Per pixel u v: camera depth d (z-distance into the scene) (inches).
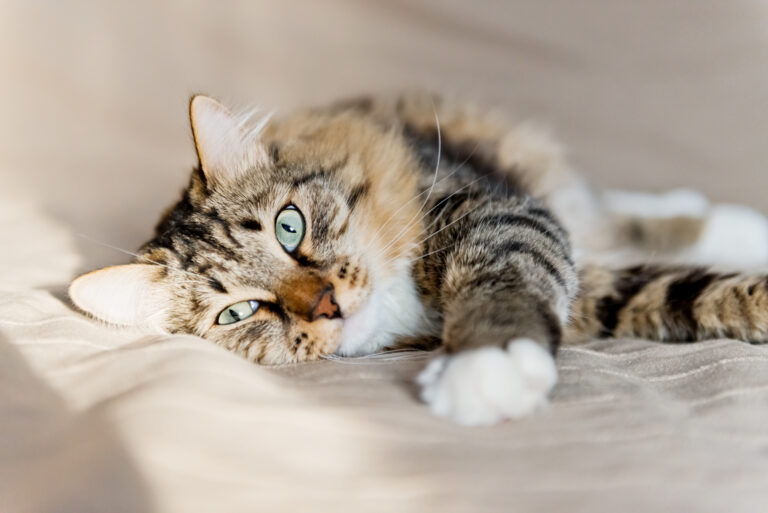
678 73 27.4
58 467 13.3
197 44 31.1
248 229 18.2
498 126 24.0
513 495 12.7
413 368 16.3
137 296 18.2
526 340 14.8
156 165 28.9
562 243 17.9
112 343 16.7
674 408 14.7
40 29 31.1
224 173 19.0
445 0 29.2
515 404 14.4
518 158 22.7
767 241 23.3
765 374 15.3
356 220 18.6
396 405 14.7
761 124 25.8
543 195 21.3
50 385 15.0
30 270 20.3
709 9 27.8
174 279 18.5
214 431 13.4
